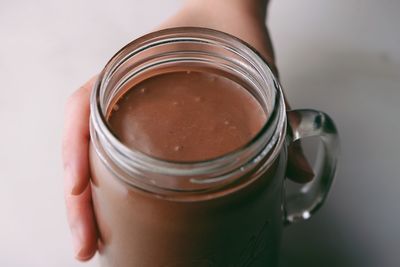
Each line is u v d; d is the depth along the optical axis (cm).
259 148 21
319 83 38
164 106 23
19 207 35
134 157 20
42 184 35
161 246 23
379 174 35
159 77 24
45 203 35
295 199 30
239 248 23
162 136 22
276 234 26
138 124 23
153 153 22
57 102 38
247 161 21
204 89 24
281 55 40
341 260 33
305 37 41
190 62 24
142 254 24
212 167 20
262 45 34
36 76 39
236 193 21
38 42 41
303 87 38
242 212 22
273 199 23
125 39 41
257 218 23
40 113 38
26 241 33
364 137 36
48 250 33
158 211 22
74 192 26
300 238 33
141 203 22
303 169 29
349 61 39
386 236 33
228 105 23
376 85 38
